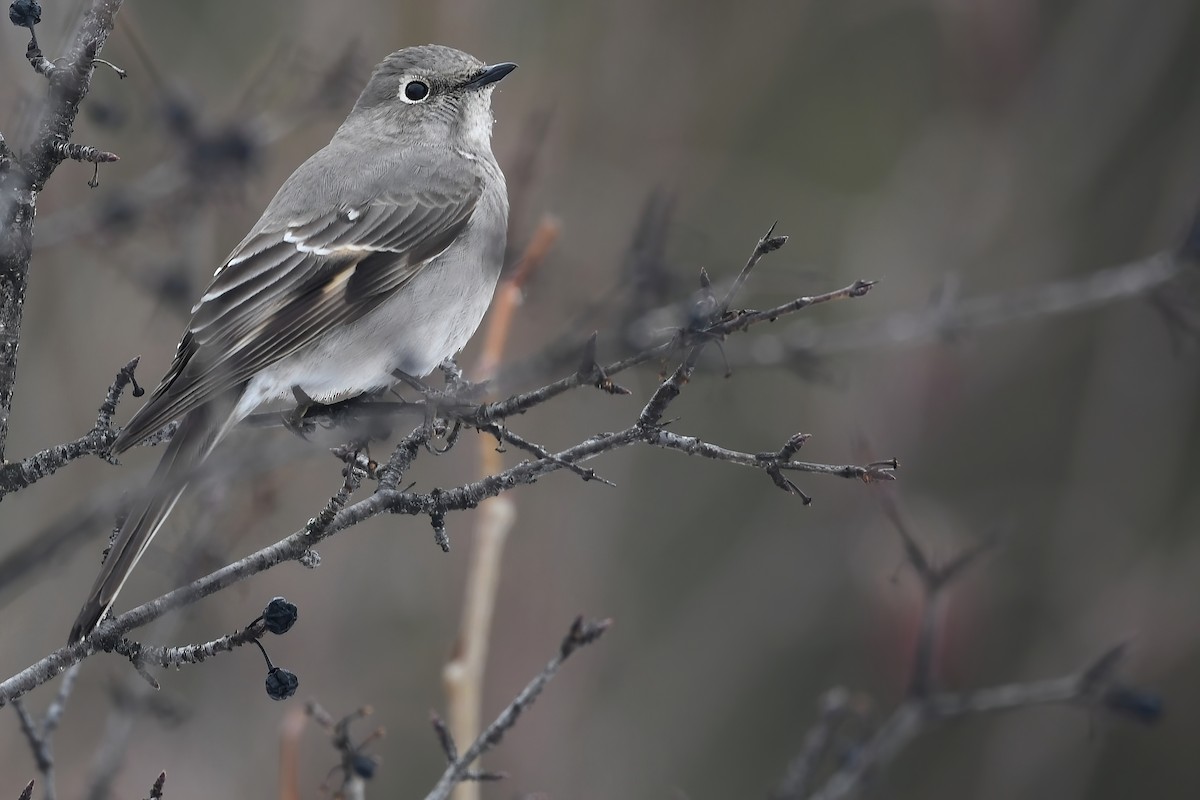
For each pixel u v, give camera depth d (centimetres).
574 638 675
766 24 1512
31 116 739
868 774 919
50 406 1121
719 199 1534
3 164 569
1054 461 1584
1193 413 1529
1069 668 1405
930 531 1358
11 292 575
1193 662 1528
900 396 1488
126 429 660
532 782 1230
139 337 1154
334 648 1222
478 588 780
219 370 747
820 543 1484
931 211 1523
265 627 535
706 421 1549
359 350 909
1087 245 1605
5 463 595
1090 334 1567
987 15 1558
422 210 955
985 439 1581
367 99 1027
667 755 1392
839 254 1597
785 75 1656
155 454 1133
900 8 1652
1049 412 1597
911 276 1470
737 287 579
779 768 1459
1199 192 1502
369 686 1262
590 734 1343
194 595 563
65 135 573
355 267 922
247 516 850
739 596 1479
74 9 744
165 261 1034
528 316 1160
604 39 1420
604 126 1416
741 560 1492
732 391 1426
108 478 1112
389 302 930
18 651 1022
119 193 974
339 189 945
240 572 568
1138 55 1541
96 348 1145
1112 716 923
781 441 1528
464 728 758
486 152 1034
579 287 1197
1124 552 1464
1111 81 1543
